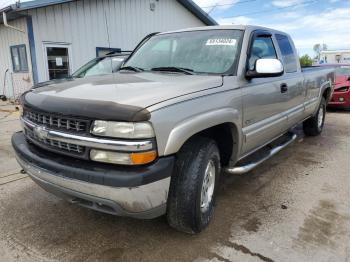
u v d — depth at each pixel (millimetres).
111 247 2805
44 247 2805
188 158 2711
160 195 2408
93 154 2391
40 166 2645
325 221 3238
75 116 2420
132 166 2322
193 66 3547
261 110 3719
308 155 5523
